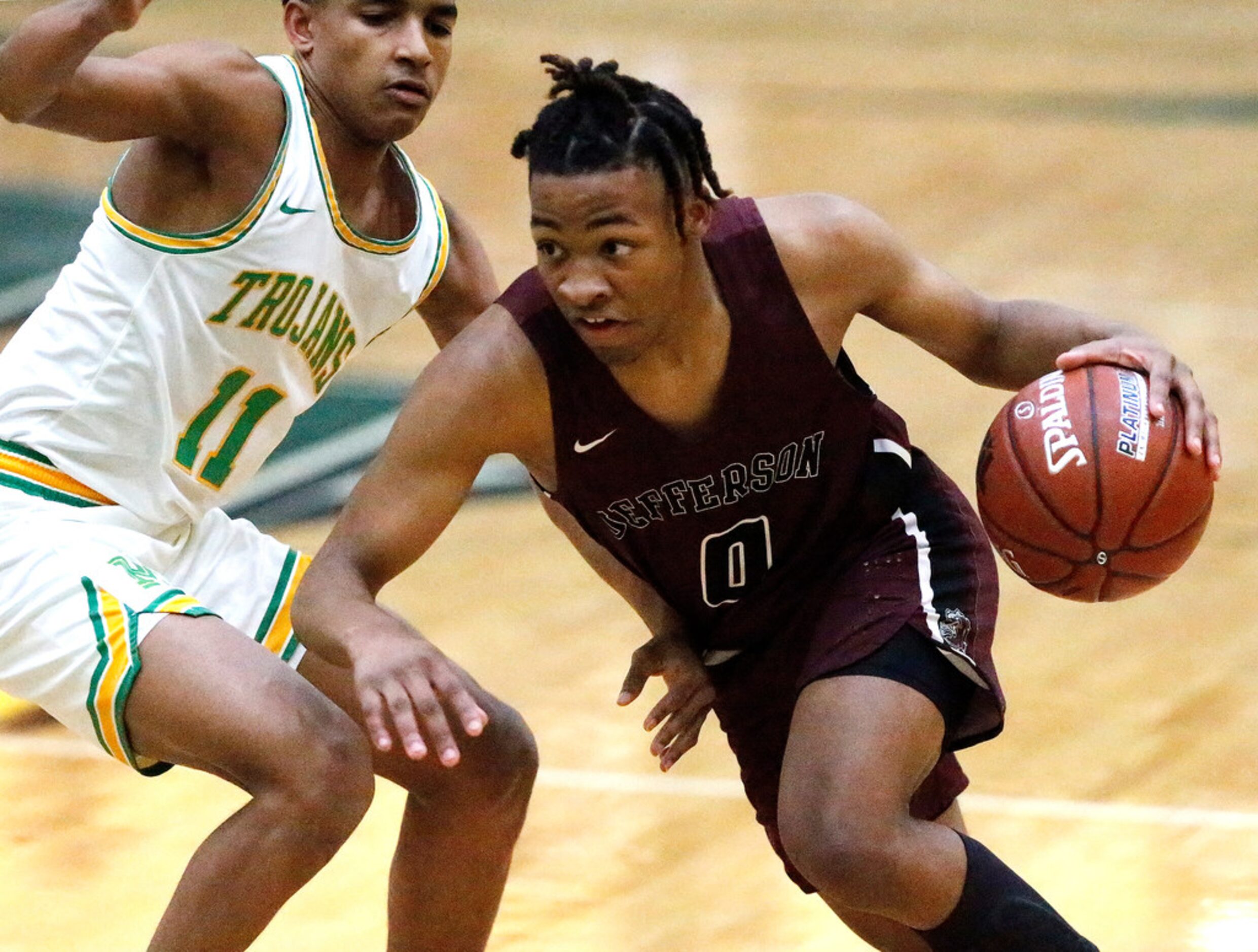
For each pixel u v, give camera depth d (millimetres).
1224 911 8617
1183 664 12016
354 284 7199
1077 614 13047
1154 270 22672
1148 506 6605
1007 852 9289
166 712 6441
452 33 7086
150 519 7195
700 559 6828
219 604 7418
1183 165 29141
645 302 5926
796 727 6621
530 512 15250
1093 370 6801
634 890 8875
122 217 6961
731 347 6312
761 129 31141
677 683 7336
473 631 12562
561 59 5836
